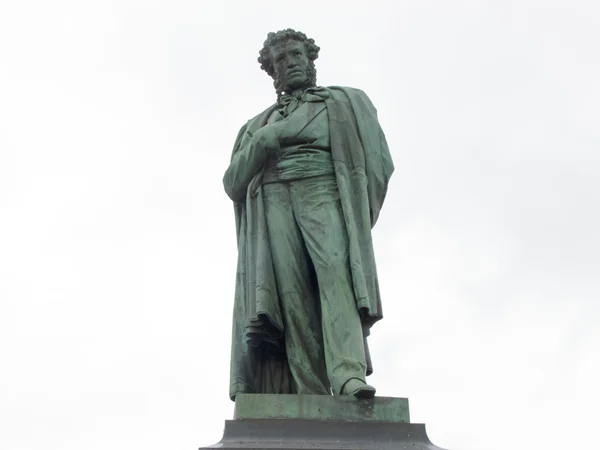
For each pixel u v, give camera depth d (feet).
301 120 43.88
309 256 41.91
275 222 42.01
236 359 40.34
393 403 35.45
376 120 45.34
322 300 39.27
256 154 43.16
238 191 44.09
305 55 48.19
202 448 32.83
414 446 33.96
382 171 44.14
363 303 38.50
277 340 40.65
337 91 46.06
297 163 42.88
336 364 37.32
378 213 44.01
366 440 34.01
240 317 41.27
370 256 40.63
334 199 42.09
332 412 34.94
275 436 33.81
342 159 42.65
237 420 34.14
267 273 40.68
